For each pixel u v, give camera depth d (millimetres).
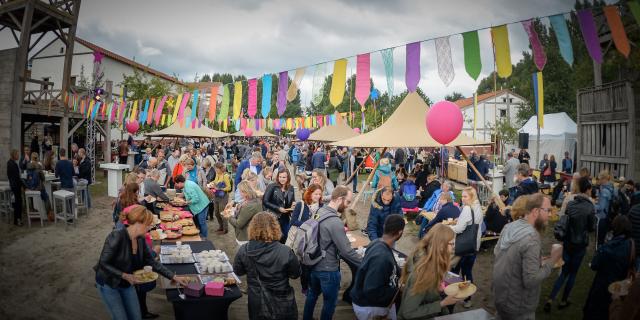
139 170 7941
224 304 3676
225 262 4406
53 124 20094
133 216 3373
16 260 6863
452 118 5340
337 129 16453
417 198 11750
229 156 24891
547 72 29781
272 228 3311
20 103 12500
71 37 14109
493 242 7875
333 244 3883
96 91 15445
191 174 9359
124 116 14250
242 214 5781
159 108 12469
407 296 2865
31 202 10766
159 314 4746
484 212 8312
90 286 5758
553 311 5012
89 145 16172
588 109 13625
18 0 12648
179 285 3742
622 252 3920
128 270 3363
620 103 11867
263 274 3260
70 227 9203
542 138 20609
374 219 5688
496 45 4035
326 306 3898
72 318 4781
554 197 11477
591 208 4801
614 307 2652
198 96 9281
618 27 3666
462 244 5098
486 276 6371
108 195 13492
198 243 5195
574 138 19516
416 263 2939
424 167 12875
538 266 2926
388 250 3115
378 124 29234
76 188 10078
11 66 12430
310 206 5215
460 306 5238
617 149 12055
